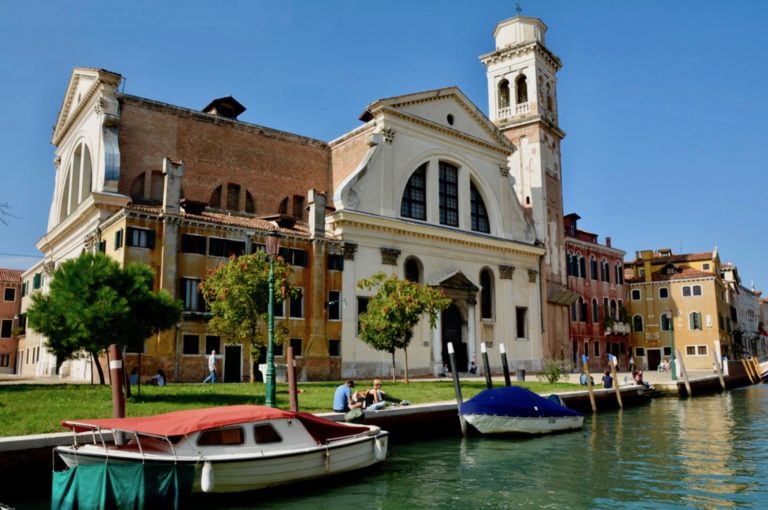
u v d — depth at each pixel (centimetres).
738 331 8475
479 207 4750
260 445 1322
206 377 3000
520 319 4850
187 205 3209
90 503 1126
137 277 2116
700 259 7156
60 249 4178
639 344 7031
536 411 2156
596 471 1576
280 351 3319
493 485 1421
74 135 4216
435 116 4441
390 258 3931
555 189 5484
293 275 3416
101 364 2906
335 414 1820
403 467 1609
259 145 4250
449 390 2788
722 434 2225
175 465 1169
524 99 5538
